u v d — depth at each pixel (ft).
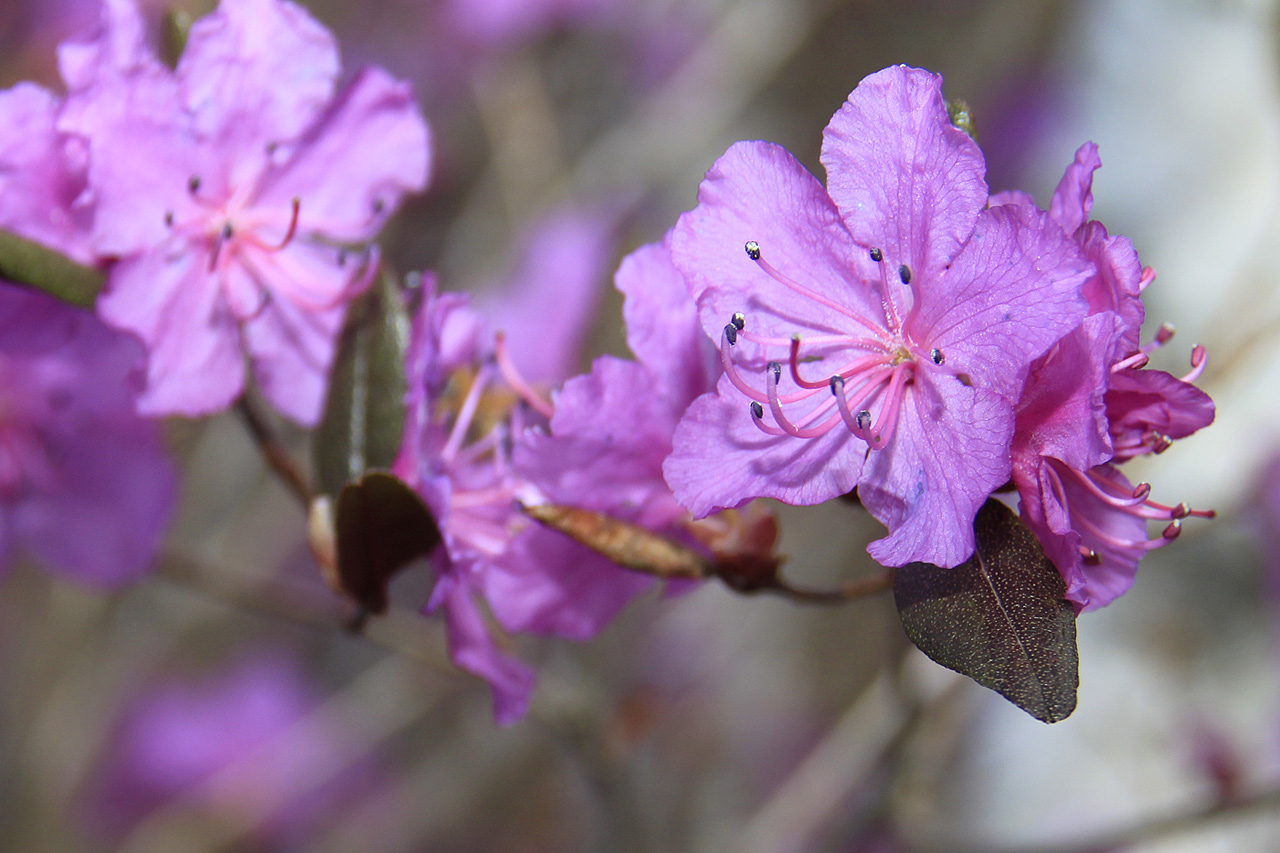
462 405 1.03
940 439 0.93
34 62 1.82
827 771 1.29
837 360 0.95
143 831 1.83
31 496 1.11
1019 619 0.92
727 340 0.94
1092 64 1.82
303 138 1.02
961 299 0.93
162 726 1.87
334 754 1.85
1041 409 0.93
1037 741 1.61
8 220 1.00
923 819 1.23
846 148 0.94
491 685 1.01
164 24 1.03
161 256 1.01
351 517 0.99
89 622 1.79
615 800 1.20
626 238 1.79
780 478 0.94
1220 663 1.57
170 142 1.01
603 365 0.97
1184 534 1.35
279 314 1.03
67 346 1.08
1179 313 1.64
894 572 0.93
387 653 1.79
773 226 0.95
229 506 1.73
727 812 1.87
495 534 1.01
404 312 1.02
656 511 0.99
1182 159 1.70
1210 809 1.18
